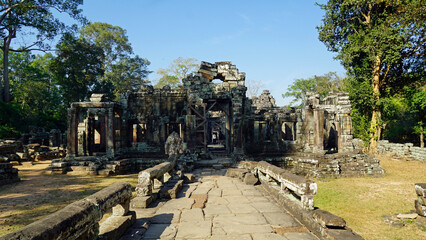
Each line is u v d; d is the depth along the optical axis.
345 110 19.42
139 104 19.70
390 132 28.73
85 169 15.52
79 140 20.47
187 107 19.17
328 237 4.14
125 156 18.34
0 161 12.65
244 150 19.25
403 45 22.47
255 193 8.08
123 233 4.61
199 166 15.05
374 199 10.06
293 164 18.73
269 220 5.48
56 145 30.20
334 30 27.08
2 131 27.08
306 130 19.58
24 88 37.66
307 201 5.31
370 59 24.31
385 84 27.34
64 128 39.88
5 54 31.52
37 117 36.31
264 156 19.25
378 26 24.00
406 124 27.91
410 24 22.61
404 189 11.59
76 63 35.66
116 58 48.03
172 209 6.34
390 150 23.27
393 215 8.07
